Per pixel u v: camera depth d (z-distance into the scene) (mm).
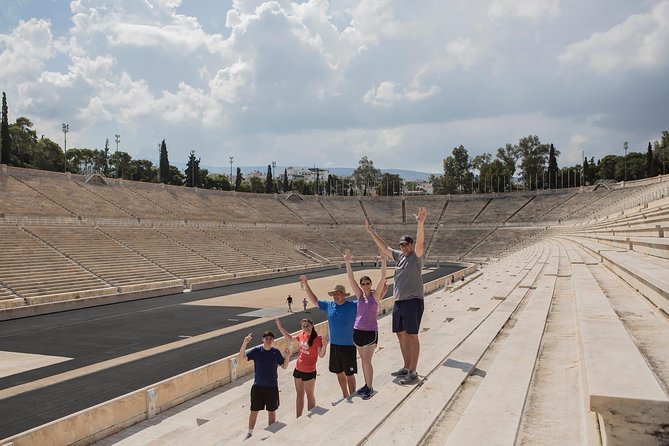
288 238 91750
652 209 28438
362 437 5320
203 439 11523
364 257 93438
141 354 25094
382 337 15133
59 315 36406
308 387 9766
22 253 45750
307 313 37625
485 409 5496
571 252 32312
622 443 3801
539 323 10547
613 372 4566
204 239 71625
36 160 98250
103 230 59469
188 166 131250
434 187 163250
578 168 138125
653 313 8445
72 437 14234
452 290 25938
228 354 25109
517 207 103875
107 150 112375
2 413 17078
